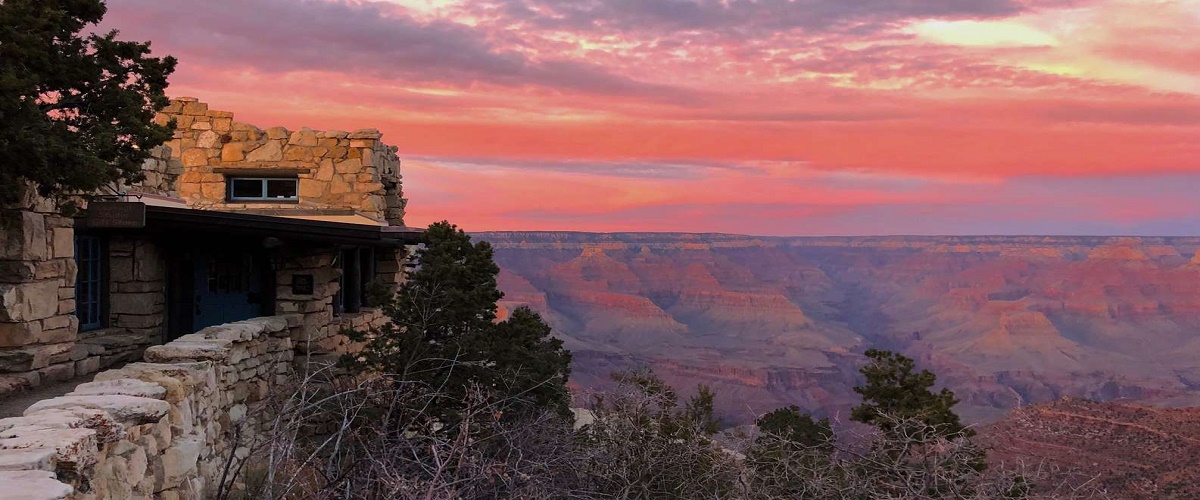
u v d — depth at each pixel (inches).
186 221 514.0
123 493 246.2
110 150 375.6
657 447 354.9
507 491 299.9
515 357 475.5
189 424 332.5
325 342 580.4
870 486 337.1
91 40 386.3
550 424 363.9
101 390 284.7
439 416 449.7
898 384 654.5
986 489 331.3
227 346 413.7
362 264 721.0
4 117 323.0
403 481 258.7
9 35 336.2
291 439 278.1
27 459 192.7
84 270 508.7
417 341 460.1
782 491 354.6
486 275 511.5
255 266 589.6
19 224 376.8
